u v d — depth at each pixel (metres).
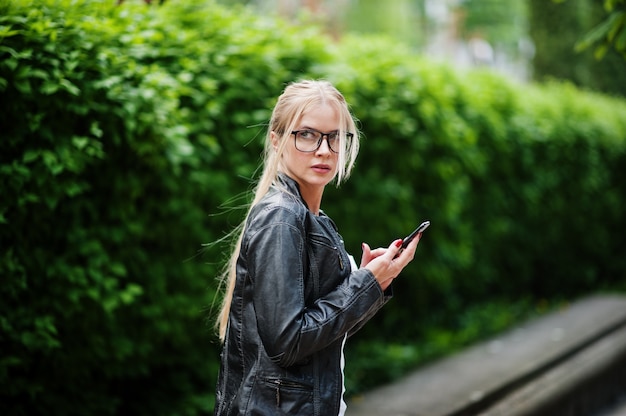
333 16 16.98
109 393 3.47
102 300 3.01
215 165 3.73
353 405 3.84
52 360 3.03
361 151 4.73
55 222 2.98
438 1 29.98
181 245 3.55
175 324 3.53
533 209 6.88
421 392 4.03
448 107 5.28
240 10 4.43
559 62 11.73
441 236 5.39
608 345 5.43
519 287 7.20
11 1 2.75
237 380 1.73
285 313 1.59
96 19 3.11
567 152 7.25
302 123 1.76
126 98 2.95
